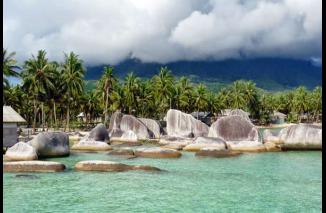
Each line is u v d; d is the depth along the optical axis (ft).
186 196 51.44
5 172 65.72
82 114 327.67
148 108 284.61
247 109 358.43
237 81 354.13
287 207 46.11
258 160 86.53
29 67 195.93
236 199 50.11
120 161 84.69
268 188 56.49
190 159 87.81
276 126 349.00
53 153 90.33
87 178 62.59
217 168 74.84
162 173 68.28
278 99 404.16
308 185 58.95
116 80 238.48
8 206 45.98
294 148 102.83
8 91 212.84
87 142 106.52
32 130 208.64
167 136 143.74
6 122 104.78
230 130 115.44
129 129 156.66
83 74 217.36
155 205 46.98
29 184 57.52
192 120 148.66
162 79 264.11
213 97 332.19
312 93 372.79
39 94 213.25
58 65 216.13
